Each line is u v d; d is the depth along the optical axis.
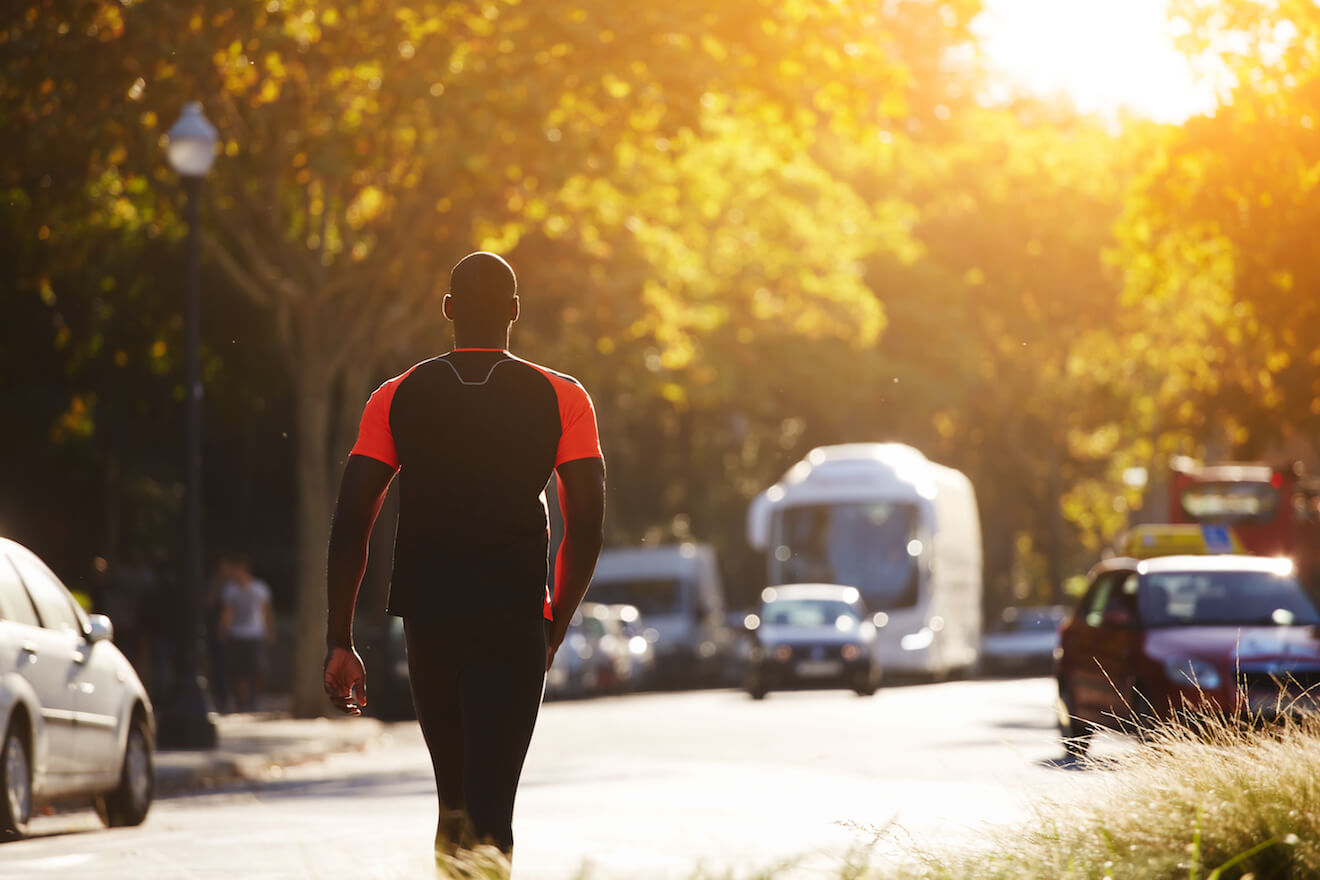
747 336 70.31
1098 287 93.44
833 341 86.06
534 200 43.16
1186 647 27.14
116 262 50.81
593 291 50.00
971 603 78.94
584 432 9.90
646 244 49.31
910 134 95.75
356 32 38.72
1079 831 10.83
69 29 38.97
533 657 9.69
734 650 91.44
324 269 45.81
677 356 55.94
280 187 44.47
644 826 19.61
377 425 9.86
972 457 102.12
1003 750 30.55
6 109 39.44
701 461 95.62
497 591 9.65
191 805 25.89
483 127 38.16
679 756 32.22
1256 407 53.69
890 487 70.31
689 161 47.28
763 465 97.88
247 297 51.53
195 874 15.27
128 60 39.44
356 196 44.97
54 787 20.22
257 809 23.75
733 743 35.62
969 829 11.41
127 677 22.53
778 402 90.12
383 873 10.69
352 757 36.84
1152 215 40.62
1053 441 99.25
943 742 33.94
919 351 92.00
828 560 69.94
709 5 37.97
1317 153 38.03
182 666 35.56
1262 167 38.62
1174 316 89.62
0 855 17.45
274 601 73.06
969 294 94.56
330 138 39.72
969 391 96.25
